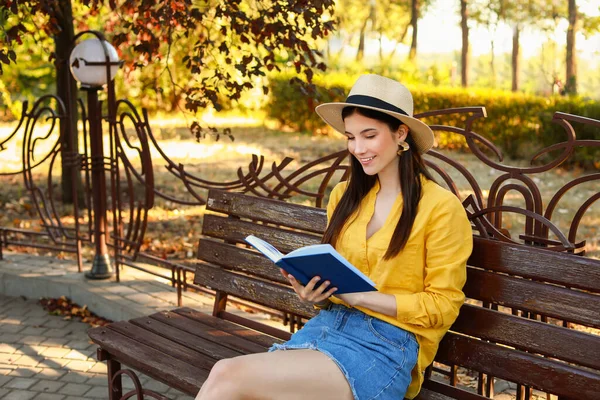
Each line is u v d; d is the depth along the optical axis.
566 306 2.46
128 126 15.41
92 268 5.45
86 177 5.41
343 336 2.62
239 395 2.41
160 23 4.87
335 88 5.08
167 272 5.77
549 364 2.48
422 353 2.63
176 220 8.11
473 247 2.71
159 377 3.02
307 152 13.38
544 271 2.53
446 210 2.58
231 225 3.58
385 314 2.56
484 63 34.62
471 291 2.70
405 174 2.67
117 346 3.23
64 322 5.01
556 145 2.98
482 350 2.64
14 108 16.05
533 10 23.19
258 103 18.30
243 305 4.89
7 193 9.46
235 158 12.48
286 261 2.40
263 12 4.87
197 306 4.85
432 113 3.31
